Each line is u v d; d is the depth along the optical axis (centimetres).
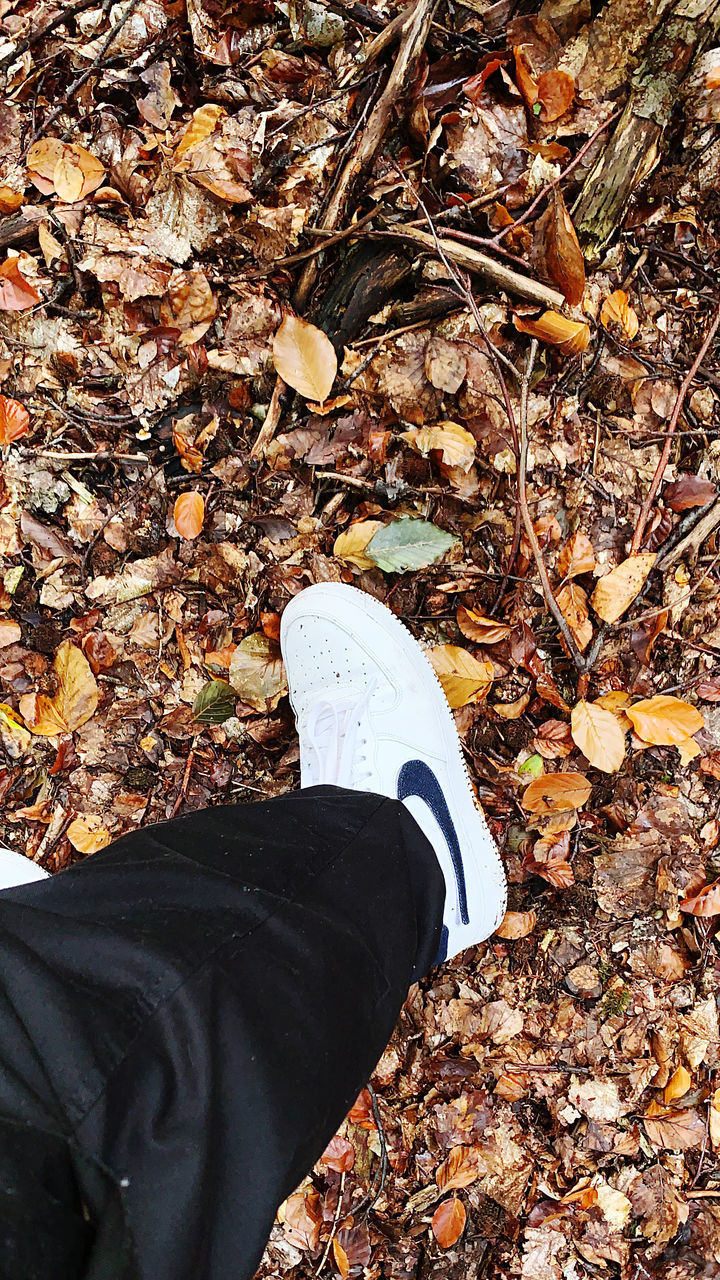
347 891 102
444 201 142
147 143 142
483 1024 161
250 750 159
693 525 159
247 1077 74
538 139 141
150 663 154
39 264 142
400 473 151
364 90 139
